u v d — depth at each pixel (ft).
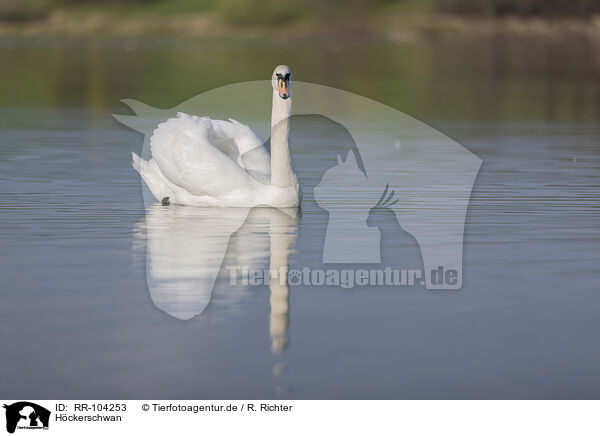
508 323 65.21
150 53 504.02
